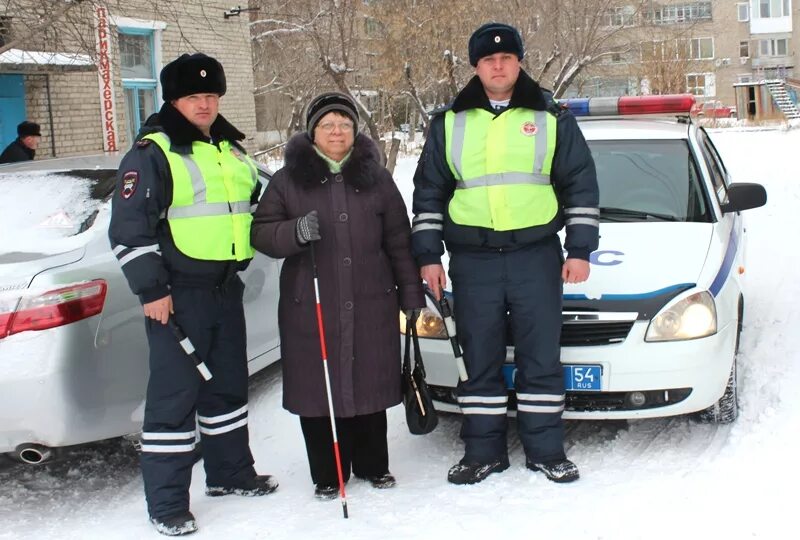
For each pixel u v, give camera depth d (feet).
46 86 39.83
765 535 10.09
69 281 11.63
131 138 46.06
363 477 12.67
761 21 192.85
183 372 11.34
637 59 80.53
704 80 159.74
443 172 12.21
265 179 17.70
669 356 12.26
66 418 11.46
